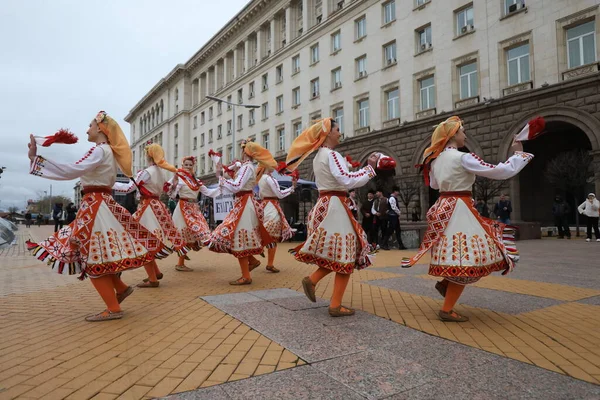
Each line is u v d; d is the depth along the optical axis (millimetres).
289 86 34500
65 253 3711
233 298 4816
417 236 12547
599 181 16297
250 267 6801
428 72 23438
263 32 39125
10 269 8203
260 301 4633
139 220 5816
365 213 12445
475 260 3447
